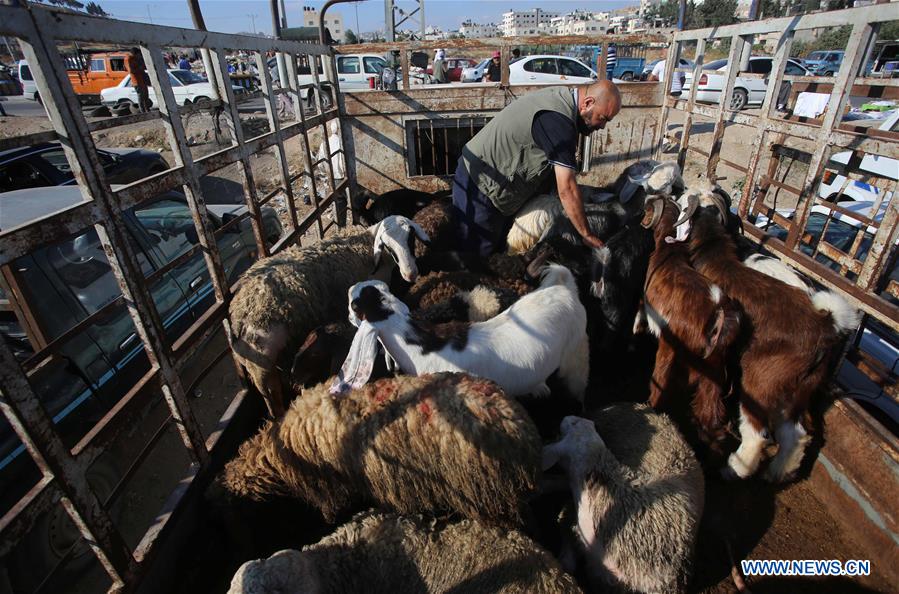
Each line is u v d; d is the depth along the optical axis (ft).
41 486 5.77
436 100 18.97
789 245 11.86
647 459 9.05
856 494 8.82
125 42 7.45
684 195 12.97
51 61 6.02
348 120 19.44
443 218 15.71
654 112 19.03
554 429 10.34
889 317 8.93
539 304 10.01
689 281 10.46
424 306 11.59
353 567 7.37
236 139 11.36
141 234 12.35
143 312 7.48
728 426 10.75
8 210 11.02
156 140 42.47
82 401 9.22
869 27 9.37
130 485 10.57
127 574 7.06
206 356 14.12
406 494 7.95
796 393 9.31
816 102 21.42
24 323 8.93
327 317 11.82
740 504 9.70
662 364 11.00
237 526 8.55
